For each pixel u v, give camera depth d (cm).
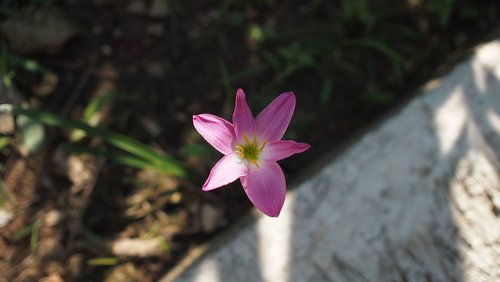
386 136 32
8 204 34
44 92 37
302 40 39
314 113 37
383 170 32
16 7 37
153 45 38
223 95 37
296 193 31
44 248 34
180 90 37
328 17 39
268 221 31
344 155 32
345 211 31
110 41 38
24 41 36
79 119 36
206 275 30
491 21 39
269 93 37
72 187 35
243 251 30
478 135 32
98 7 39
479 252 29
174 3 39
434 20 39
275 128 25
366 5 39
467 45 38
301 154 36
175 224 35
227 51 38
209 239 34
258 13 39
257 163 25
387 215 31
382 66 38
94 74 37
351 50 39
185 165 35
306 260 30
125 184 35
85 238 34
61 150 35
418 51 39
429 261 30
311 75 38
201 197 35
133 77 38
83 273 33
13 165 35
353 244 30
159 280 33
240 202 35
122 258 34
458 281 29
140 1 39
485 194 30
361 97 37
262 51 38
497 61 33
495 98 33
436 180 31
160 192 35
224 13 38
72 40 38
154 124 37
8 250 33
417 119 33
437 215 30
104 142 36
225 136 25
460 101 33
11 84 36
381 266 30
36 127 35
